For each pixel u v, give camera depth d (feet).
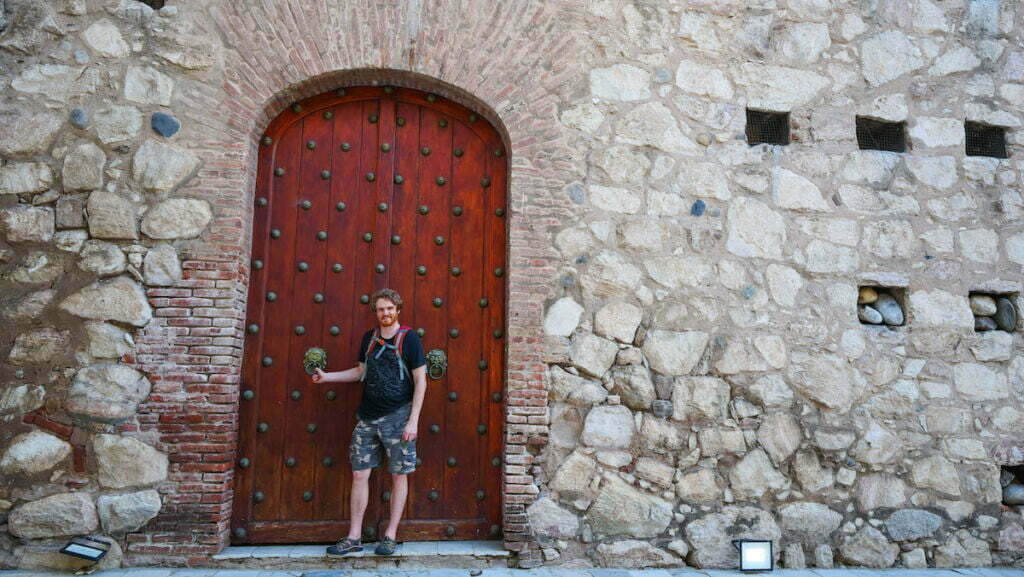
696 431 14.19
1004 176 16.16
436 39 14.53
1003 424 15.12
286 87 13.96
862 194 15.56
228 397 13.00
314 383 13.99
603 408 13.99
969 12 16.43
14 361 12.67
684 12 15.58
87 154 13.29
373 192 14.65
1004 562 14.58
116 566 12.34
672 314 14.47
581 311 14.19
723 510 14.01
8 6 13.51
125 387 12.76
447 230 14.76
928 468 14.71
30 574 11.99
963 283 15.55
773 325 14.75
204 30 13.89
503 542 13.58
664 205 14.82
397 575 12.52
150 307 13.03
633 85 15.12
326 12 14.26
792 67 15.81
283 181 14.42
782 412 14.49
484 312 14.62
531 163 14.48
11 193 13.10
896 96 16.10
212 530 12.63
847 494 14.40
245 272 13.69
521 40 14.84
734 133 15.31
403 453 12.71
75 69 13.51
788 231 15.16
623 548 13.64
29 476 12.43
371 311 14.28
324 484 13.78
